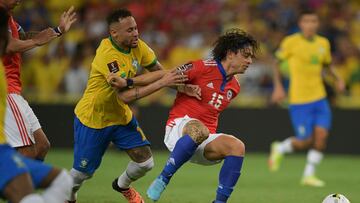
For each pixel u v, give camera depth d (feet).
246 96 193.16
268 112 185.26
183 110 81.35
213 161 80.07
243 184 128.06
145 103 191.11
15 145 81.82
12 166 59.26
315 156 132.36
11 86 82.12
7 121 81.35
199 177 136.77
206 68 80.28
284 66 186.29
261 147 185.78
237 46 79.71
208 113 81.51
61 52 206.18
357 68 203.51
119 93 78.07
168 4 229.86
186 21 225.76
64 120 187.21
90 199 100.58
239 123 185.68
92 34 216.33
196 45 216.13
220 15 226.58
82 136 86.33
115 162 161.07
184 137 76.84
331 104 185.26
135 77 78.74
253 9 227.40
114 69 81.92
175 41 217.56
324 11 225.97
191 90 80.33
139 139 87.56
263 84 195.11
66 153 177.88
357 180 138.31
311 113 136.67
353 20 225.76
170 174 76.95
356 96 197.67
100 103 84.58
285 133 184.75
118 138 87.15
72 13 81.30
